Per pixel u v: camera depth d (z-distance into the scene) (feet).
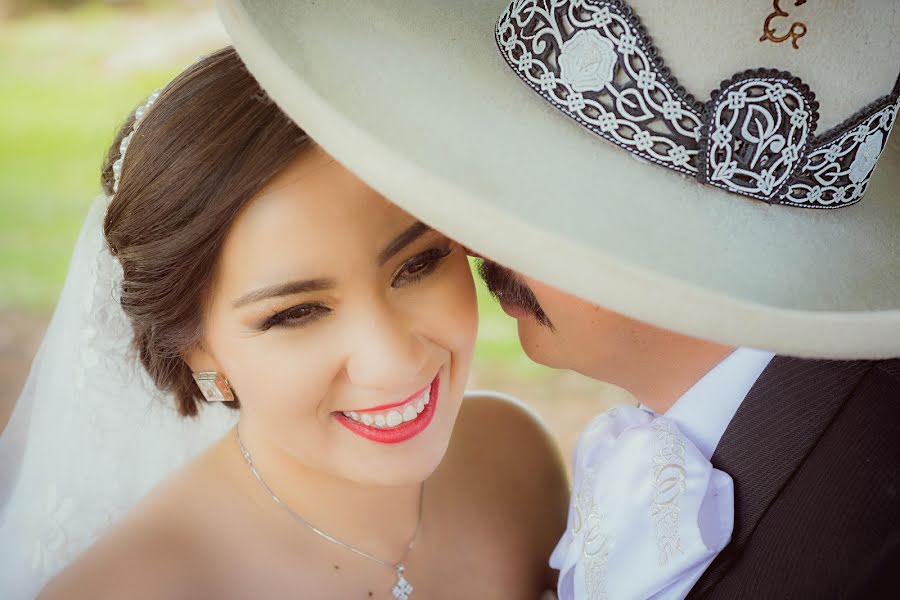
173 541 6.44
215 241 5.42
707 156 4.80
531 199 4.81
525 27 5.09
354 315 5.56
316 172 5.24
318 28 5.24
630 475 5.89
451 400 6.33
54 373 7.42
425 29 5.44
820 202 5.12
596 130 4.91
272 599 6.59
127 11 43.57
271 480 6.64
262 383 5.79
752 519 5.54
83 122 33.17
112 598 6.18
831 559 5.24
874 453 5.26
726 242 4.89
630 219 4.82
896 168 5.88
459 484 7.73
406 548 7.12
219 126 5.30
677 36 4.66
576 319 5.85
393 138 4.86
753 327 4.43
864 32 4.73
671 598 5.64
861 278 5.05
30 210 27.04
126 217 5.75
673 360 5.93
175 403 6.95
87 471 7.50
